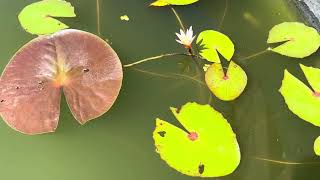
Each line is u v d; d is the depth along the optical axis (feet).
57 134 3.06
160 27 3.50
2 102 3.02
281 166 2.95
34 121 2.99
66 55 3.15
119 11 3.56
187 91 3.21
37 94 3.04
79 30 3.25
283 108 3.16
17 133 3.05
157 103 3.17
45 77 3.09
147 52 3.37
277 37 3.42
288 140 3.05
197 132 2.94
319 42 3.39
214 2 3.64
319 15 3.51
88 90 3.06
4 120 2.99
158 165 2.95
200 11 3.60
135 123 3.10
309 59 3.38
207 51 3.33
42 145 3.02
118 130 3.08
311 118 3.04
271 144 3.03
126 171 2.93
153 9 3.58
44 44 3.17
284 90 3.16
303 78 3.29
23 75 3.09
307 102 3.11
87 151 3.01
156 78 3.26
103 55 3.16
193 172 2.80
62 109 3.13
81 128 3.08
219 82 3.18
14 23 3.46
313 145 3.04
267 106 3.16
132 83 3.24
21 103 3.02
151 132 3.07
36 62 3.12
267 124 3.10
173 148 2.90
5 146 3.01
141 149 3.01
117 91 3.06
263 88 3.24
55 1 3.47
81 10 3.54
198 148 2.89
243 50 3.42
